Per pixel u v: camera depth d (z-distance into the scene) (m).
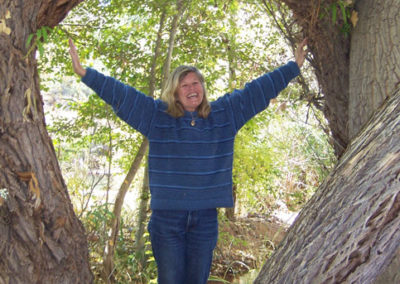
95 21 4.57
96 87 2.09
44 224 1.63
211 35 4.73
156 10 4.32
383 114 1.57
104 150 4.91
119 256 4.71
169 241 2.18
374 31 2.33
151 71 4.71
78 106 4.94
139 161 4.41
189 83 2.18
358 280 1.23
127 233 5.64
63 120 5.05
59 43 4.55
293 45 2.74
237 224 5.94
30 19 1.68
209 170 2.16
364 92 2.34
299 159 7.41
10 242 1.55
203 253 2.23
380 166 1.32
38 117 1.69
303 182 7.80
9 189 1.55
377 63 2.30
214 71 4.84
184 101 2.20
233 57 4.53
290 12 3.01
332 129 2.82
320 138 5.38
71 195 4.79
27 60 1.66
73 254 1.74
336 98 2.69
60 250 1.67
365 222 1.25
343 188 1.38
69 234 1.73
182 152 2.14
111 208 5.65
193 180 2.12
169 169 2.14
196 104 2.20
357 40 2.43
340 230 1.29
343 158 1.55
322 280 1.26
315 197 1.52
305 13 2.52
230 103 2.29
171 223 2.17
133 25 4.68
